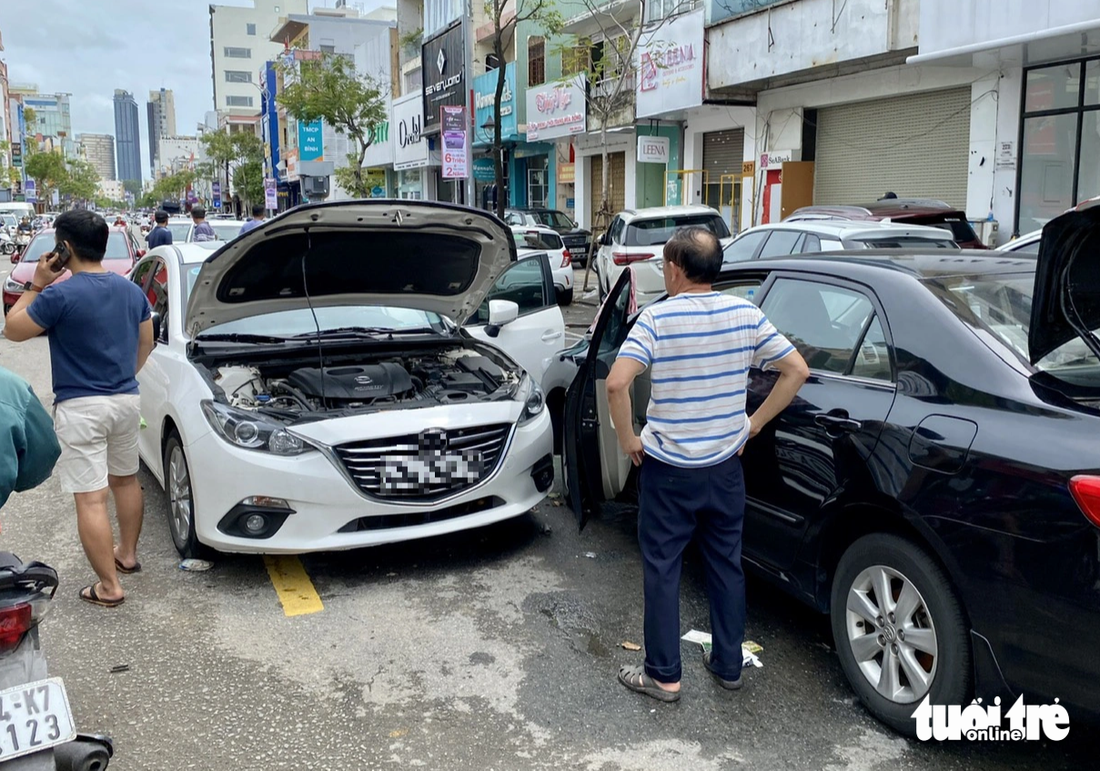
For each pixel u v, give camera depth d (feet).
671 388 10.95
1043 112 43.55
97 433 14.11
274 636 13.65
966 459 9.82
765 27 53.06
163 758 10.55
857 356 11.98
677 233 11.31
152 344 15.14
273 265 16.78
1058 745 10.78
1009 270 12.41
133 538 15.80
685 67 60.49
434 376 17.98
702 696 11.93
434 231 16.85
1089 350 10.61
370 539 14.96
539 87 82.84
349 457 14.88
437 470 15.29
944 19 41.50
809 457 11.94
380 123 124.26
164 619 14.19
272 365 17.61
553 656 13.03
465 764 10.48
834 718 11.41
